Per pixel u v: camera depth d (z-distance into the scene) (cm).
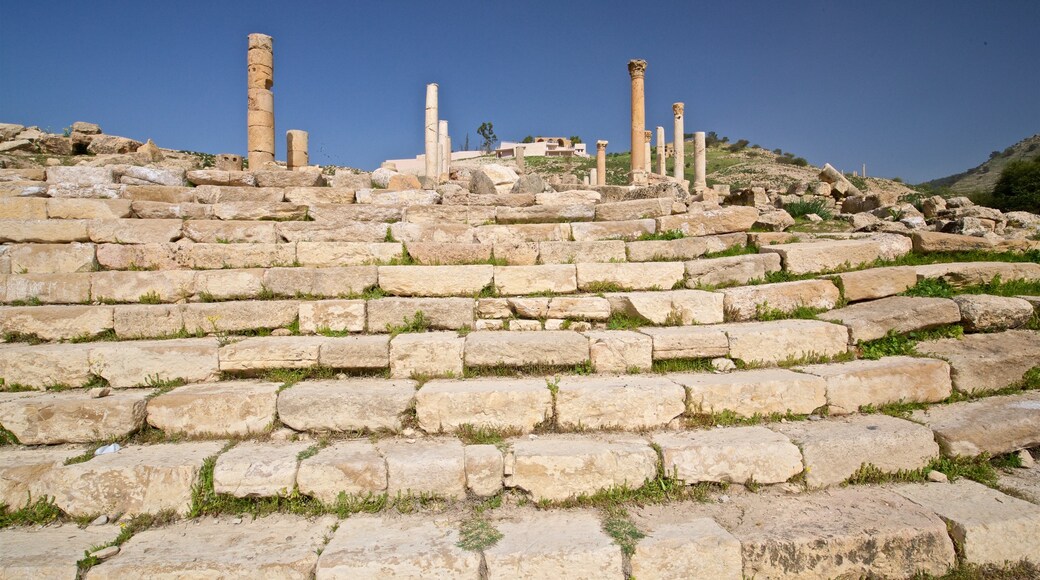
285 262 710
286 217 829
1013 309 574
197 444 435
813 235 861
